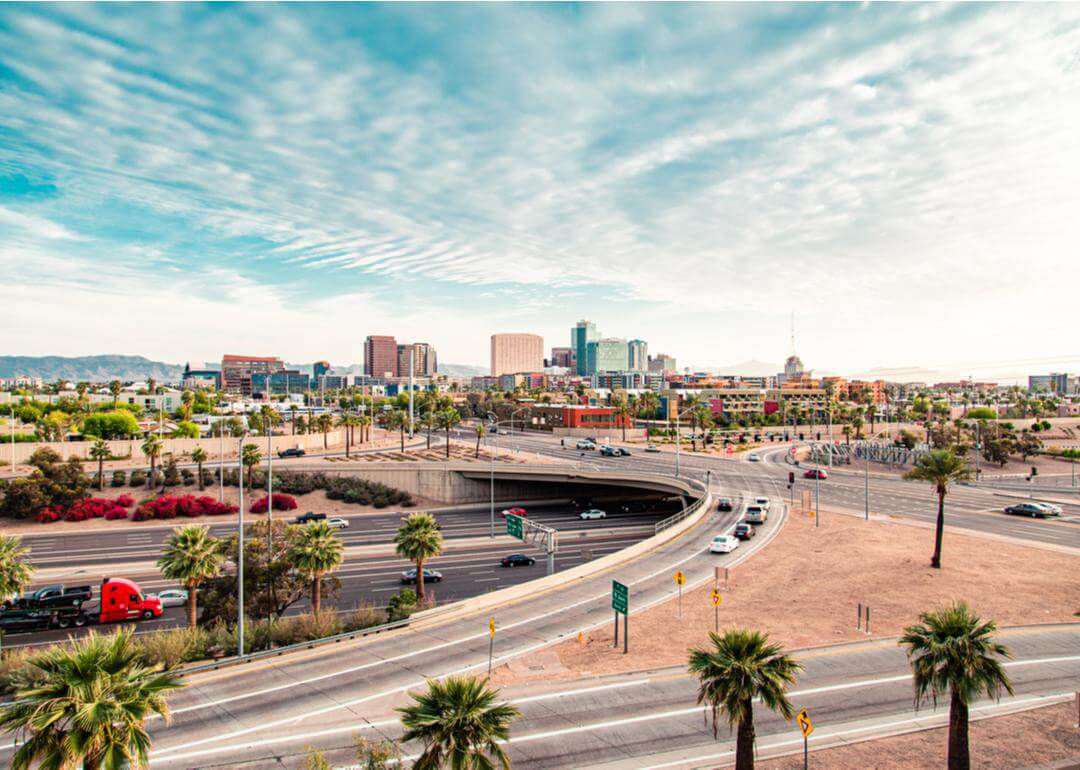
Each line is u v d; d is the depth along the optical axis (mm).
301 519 82750
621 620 38406
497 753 18359
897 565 48781
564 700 28109
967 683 20516
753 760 20953
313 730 25719
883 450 137250
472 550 71625
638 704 27672
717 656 21375
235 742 24812
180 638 36781
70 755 16109
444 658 33219
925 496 82750
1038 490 90000
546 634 36406
